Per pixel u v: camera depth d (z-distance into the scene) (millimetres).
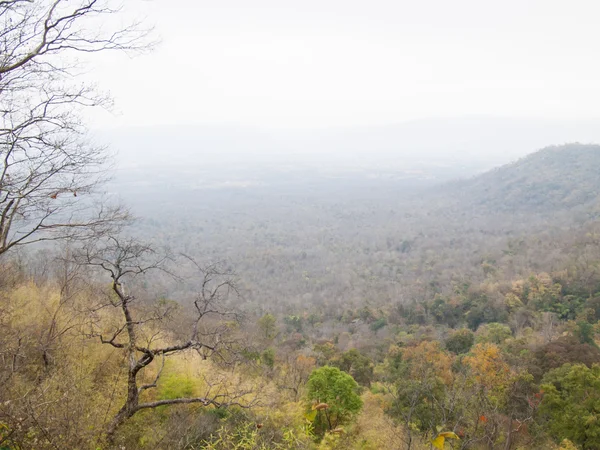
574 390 15539
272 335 32312
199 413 9102
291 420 10211
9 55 4758
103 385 8656
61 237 6102
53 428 5609
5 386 5941
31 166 5258
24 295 9977
